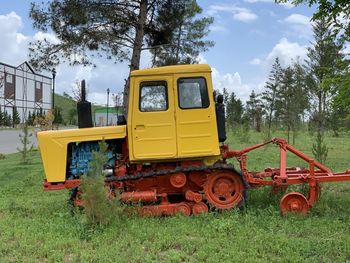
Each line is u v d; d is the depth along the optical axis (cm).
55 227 690
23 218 777
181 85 749
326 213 736
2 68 6444
